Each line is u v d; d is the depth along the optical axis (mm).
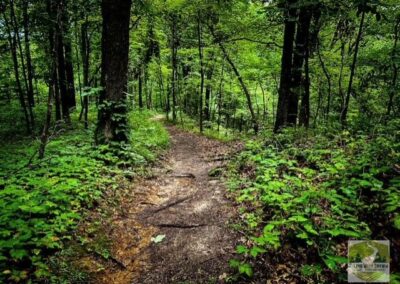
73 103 20219
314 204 5086
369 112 14008
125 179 7914
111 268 4699
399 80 12758
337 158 6457
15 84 20000
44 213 5344
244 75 23797
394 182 5141
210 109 33656
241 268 4199
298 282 4004
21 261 4250
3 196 5582
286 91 11062
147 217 6355
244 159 9266
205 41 22000
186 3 17672
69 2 12633
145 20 20422
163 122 27391
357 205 4965
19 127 16438
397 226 3824
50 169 7172
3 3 14812
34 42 16656
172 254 5062
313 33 12570
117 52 8961
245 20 14562
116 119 8938
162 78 31484
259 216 5594
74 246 4867
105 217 5953
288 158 7926
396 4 10367
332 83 17516
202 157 13023
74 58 19859
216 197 7227
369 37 14609
